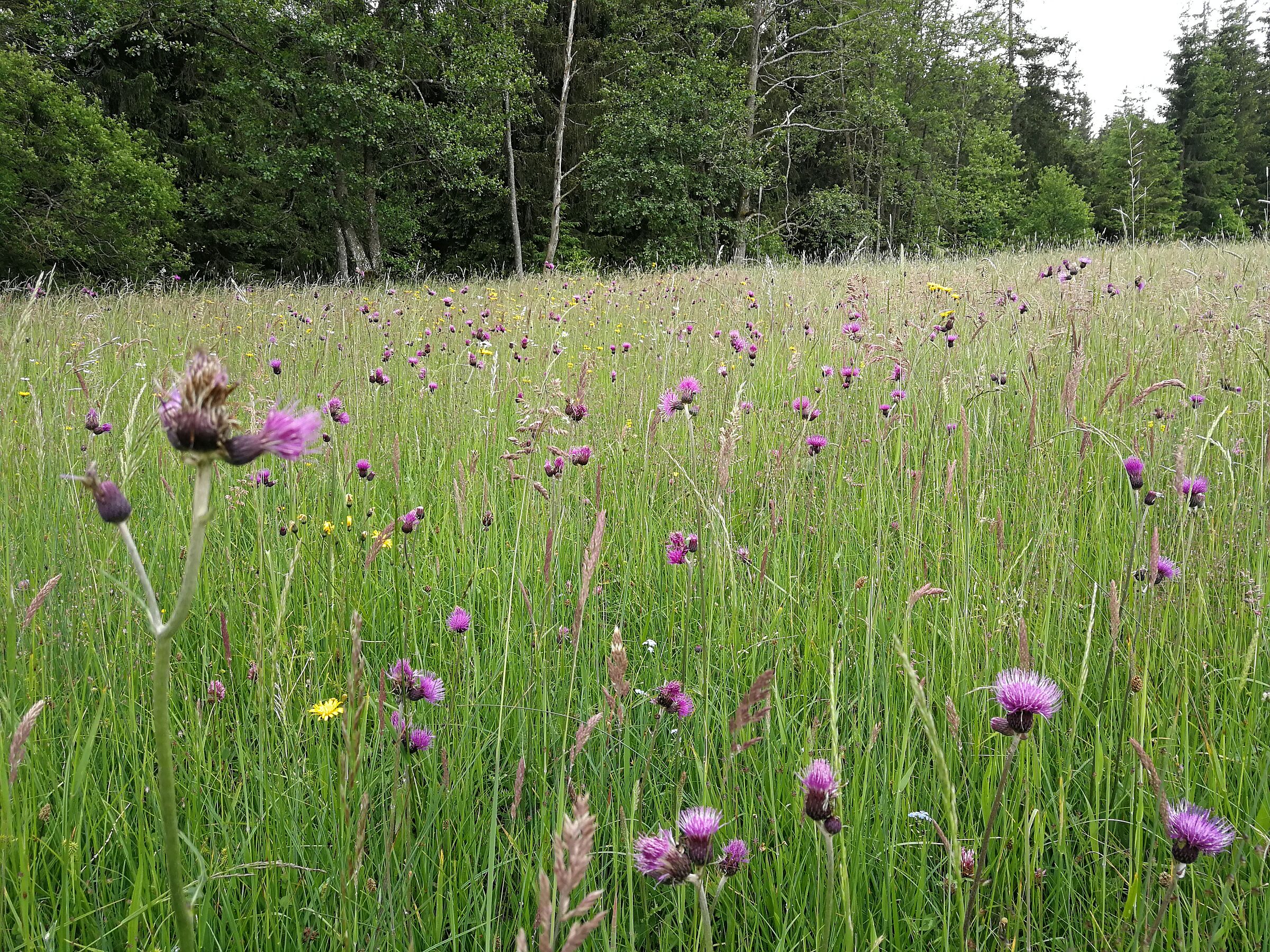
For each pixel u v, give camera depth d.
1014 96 37.53
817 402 4.48
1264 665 2.39
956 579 2.62
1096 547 3.15
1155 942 1.62
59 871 1.89
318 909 1.82
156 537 3.23
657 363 5.70
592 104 30.00
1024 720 1.46
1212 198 50.19
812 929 1.79
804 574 3.11
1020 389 4.62
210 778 2.10
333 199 23.67
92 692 2.37
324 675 2.47
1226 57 58.28
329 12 22.28
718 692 2.36
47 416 3.92
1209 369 4.19
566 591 2.96
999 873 1.88
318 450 0.99
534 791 2.15
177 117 27.28
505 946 1.81
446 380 5.33
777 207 33.16
